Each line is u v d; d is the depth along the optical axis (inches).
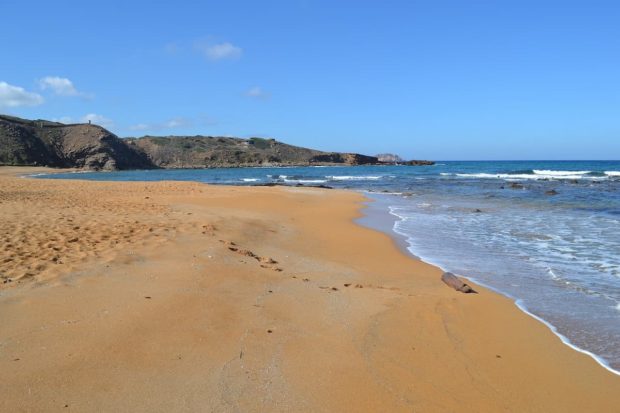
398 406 159.2
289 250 424.8
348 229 578.2
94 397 148.6
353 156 5743.1
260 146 6338.6
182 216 521.3
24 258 289.9
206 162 5521.7
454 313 260.7
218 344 193.3
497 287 321.7
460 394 171.5
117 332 194.9
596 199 933.2
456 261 403.2
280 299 260.5
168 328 203.8
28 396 146.1
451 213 746.2
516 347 218.2
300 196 1011.9
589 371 195.6
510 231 557.0
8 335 185.9
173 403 148.5
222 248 367.6
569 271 363.9
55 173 3383.4
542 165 4188.0
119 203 647.8
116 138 5113.2
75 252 314.3
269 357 186.4
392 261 403.2
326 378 174.2
